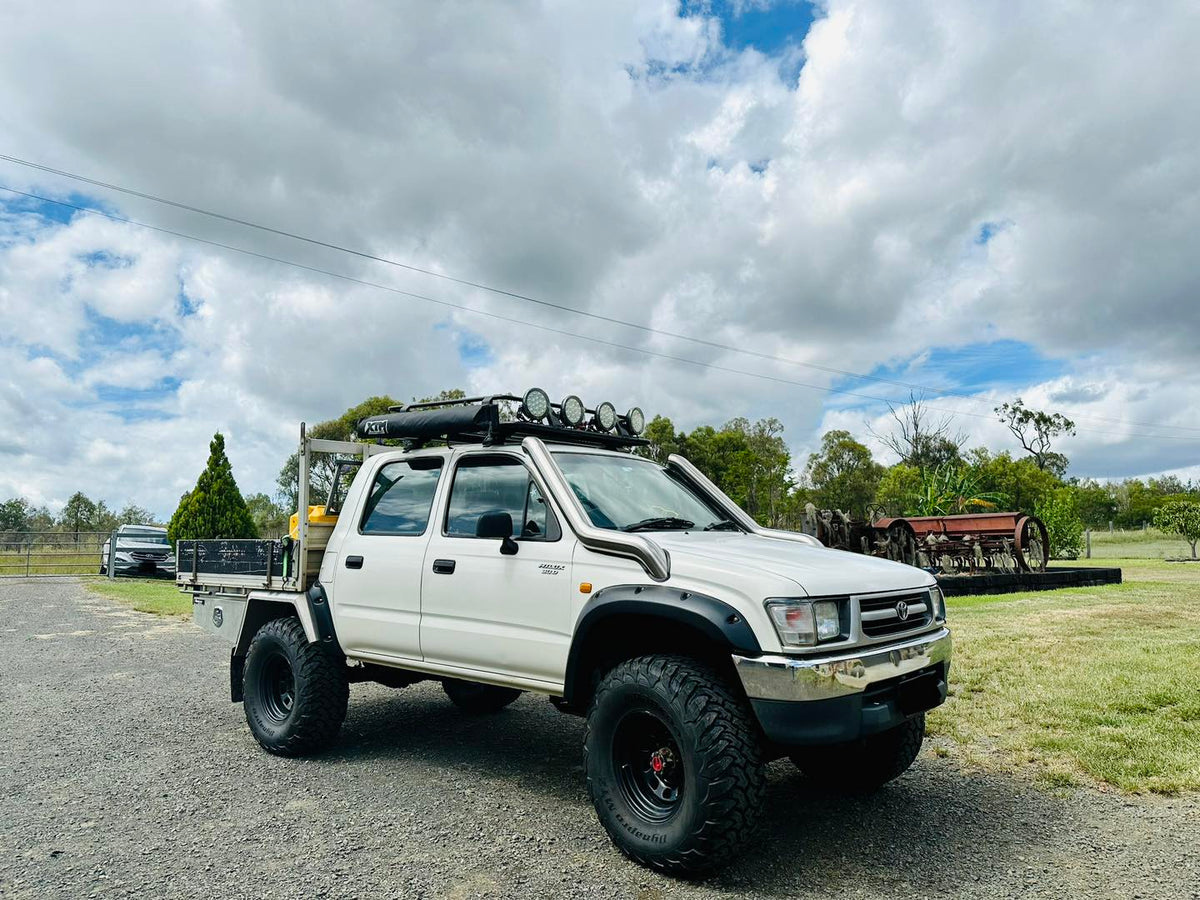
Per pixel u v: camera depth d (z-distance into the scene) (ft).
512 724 19.35
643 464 16.37
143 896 10.12
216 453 73.67
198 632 37.42
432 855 11.43
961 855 11.32
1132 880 10.42
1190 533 106.11
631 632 12.56
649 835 10.79
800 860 11.19
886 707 11.05
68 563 89.92
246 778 15.14
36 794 14.28
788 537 14.96
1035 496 149.69
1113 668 22.30
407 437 15.96
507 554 13.32
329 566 16.56
